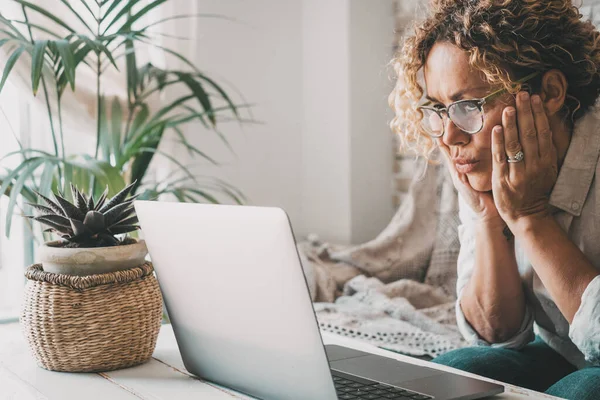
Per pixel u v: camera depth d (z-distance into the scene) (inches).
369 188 139.9
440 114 57.0
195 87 103.6
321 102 141.1
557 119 55.4
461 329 63.8
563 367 60.6
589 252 55.7
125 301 47.5
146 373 47.5
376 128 140.2
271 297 38.9
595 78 54.4
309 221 145.2
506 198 55.0
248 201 137.2
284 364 39.7
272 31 139.2
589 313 49.4
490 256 60.6
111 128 102.5
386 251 120.7
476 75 53.5
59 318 46.4
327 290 114.7
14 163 117.6
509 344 61.3
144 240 50.2
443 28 54.5
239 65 134.5
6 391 43.4
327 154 140.9
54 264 46.9
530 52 52.8
